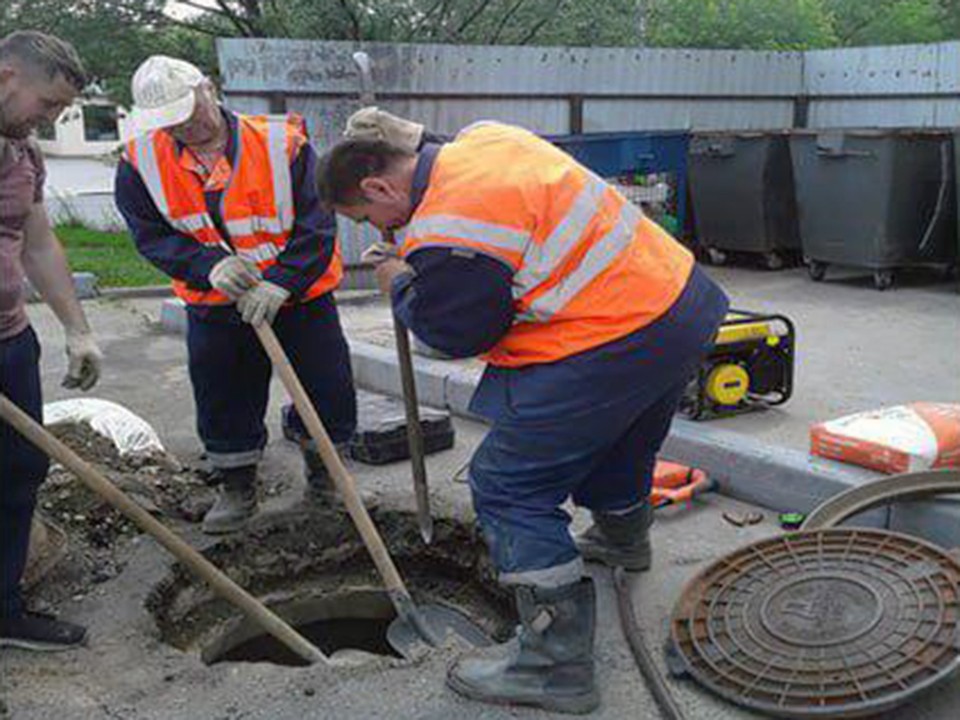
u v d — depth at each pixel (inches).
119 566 150.4
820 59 446.6
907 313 287.4
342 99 354.6
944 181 316.5
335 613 160.7
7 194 117.9
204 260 142.3
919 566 120.9
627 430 128.7
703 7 736.3
